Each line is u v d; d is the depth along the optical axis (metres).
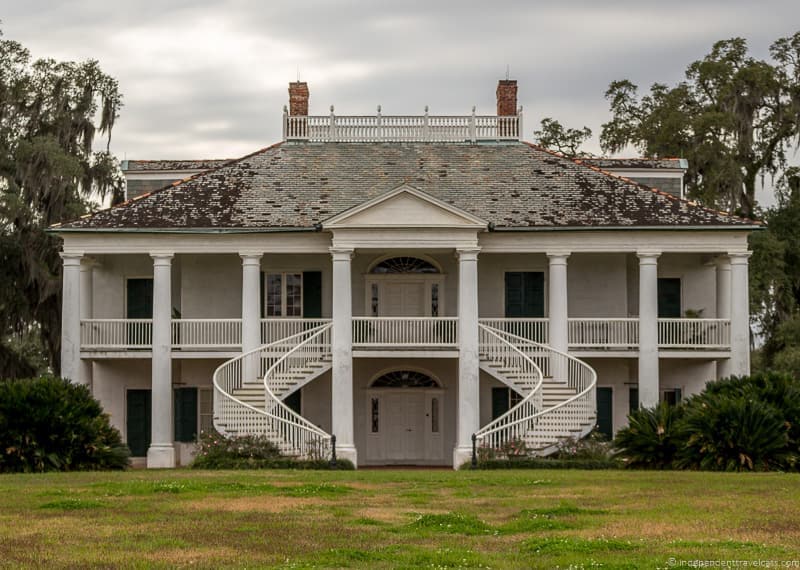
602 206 43.00
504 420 40.28
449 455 44.19
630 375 44.25
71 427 32.97
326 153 46.44
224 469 35.16
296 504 23.61
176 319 42.34
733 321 42.06
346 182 44.62
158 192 43.88
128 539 19.11
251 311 41.72
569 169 45.38
